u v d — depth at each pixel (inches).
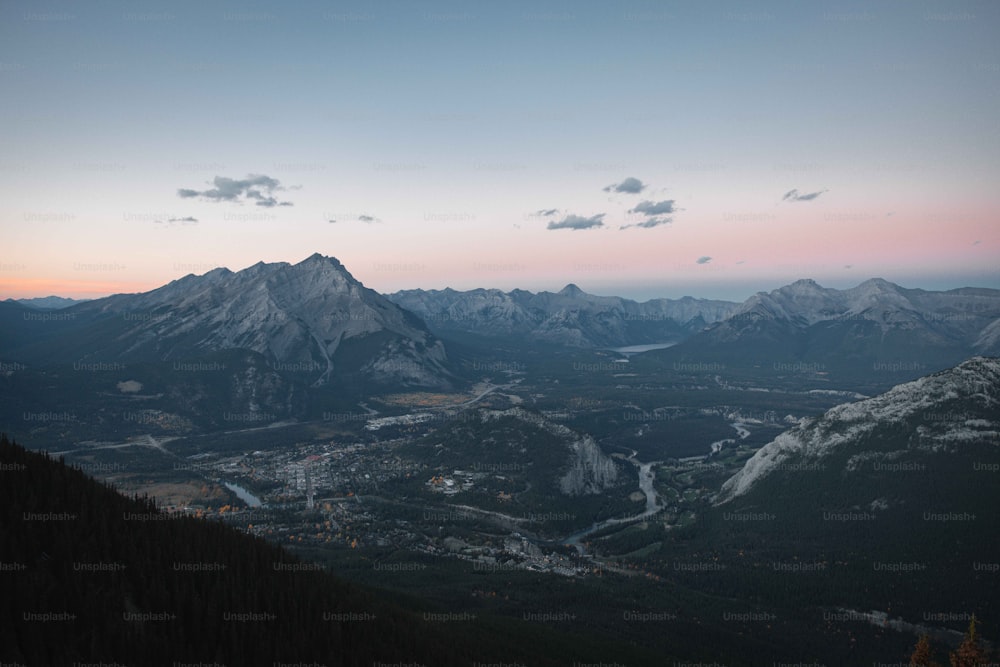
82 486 5369.1
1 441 5344.5
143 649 4239.7
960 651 5000.0
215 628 4618.6
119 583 4626.0
